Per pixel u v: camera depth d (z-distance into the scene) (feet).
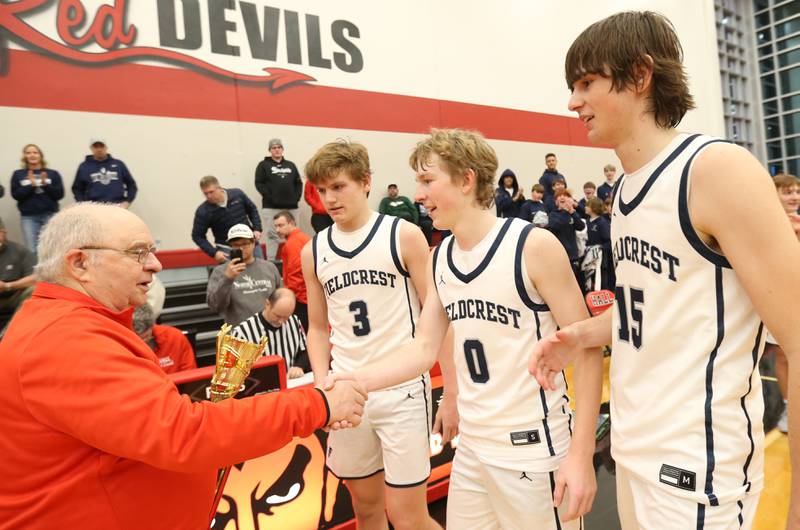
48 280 3.52
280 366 6.79
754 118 60.03
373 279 6.30
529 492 4.34
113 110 19.90
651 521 3.26
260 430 3.31
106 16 19.61
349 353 6.54
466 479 4.85
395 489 6.14
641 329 3.30
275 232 22.39
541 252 4.20
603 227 22.75
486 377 4.57
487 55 30.83
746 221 2.68
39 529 3.15
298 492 7.14
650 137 3.17
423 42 28.19
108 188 18.57
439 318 5.16
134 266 3.58
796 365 2.61
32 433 3.13
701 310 3.00
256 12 22.90
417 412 6.20
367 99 26.18
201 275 21.75
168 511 3.48
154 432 2.99
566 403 4.55
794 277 2.61
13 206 18.13
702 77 41.22
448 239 4.97
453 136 4.49
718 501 2.97
